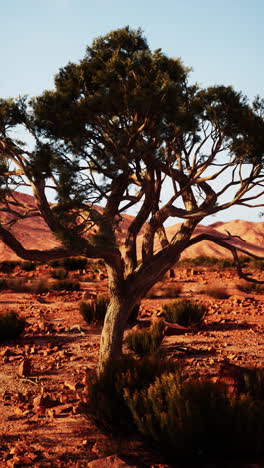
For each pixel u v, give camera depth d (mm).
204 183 9305
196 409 5586
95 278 32500
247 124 7992
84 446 6277
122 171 8445
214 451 5504
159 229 10516
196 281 29703
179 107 7883
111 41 8836
